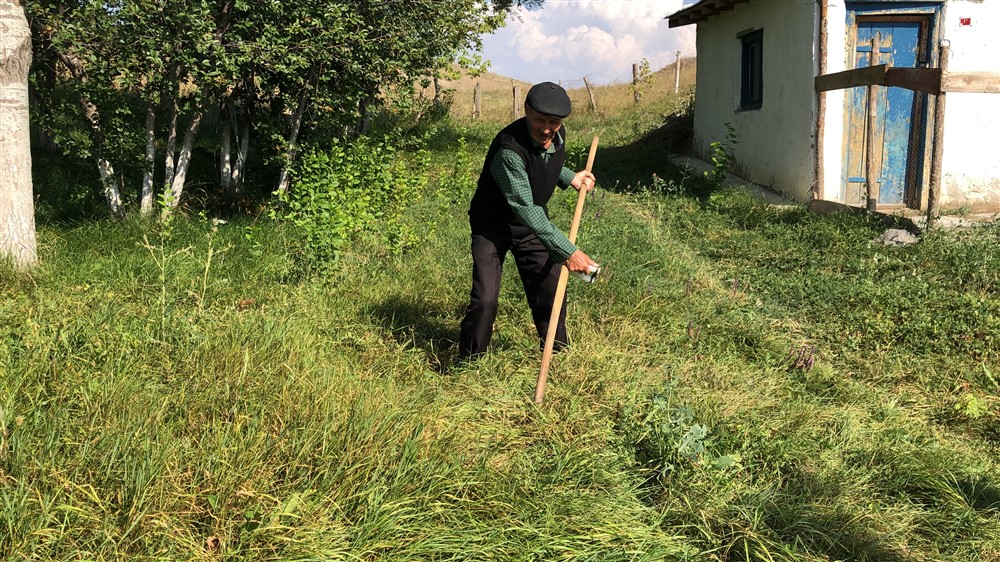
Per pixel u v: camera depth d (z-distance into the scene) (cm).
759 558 262
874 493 311
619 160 1287
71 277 503
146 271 521
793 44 966
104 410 271
